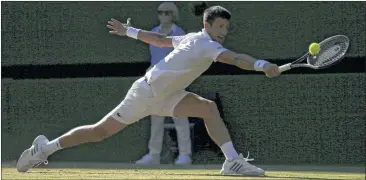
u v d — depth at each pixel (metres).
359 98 33.19
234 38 34.00
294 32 33.59
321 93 33.44
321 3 33.28
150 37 20.45
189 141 30.91
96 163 33.00
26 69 36.41
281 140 33.69
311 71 33.75
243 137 33.84
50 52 35.84
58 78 35.56
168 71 18.75
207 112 19.67
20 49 36.00
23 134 35.59
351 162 33.34
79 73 35.88
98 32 35.31
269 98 33.69
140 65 35.34
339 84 33.28
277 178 18.47
